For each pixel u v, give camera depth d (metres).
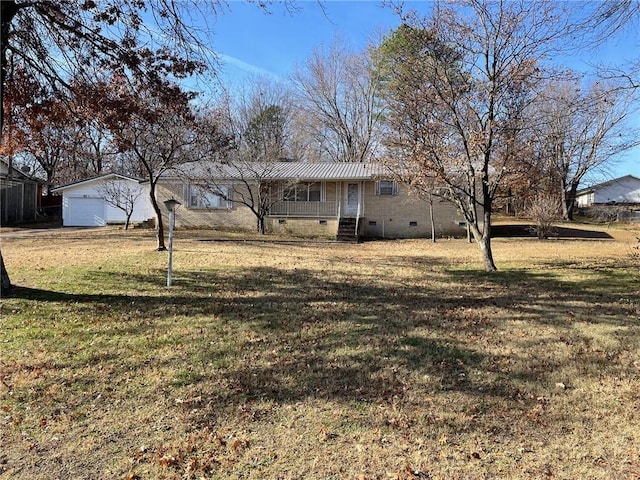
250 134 31.56
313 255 13.83
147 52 7.71
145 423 3.38
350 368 4.52
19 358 4.63
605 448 3.09
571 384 4.17
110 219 26.84
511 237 21.08
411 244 18.20
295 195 23.39
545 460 2.94
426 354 4.94
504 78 9.68
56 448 3.03
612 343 5.35
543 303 7.41
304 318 6.39
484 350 5.09
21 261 11.01
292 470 2.81
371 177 20.34
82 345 5.07
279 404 3.71
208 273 9.94
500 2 9.50
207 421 3.42
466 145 10.12
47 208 34.00
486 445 3.12
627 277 9.76
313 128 38.12
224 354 4.88
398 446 3.09
